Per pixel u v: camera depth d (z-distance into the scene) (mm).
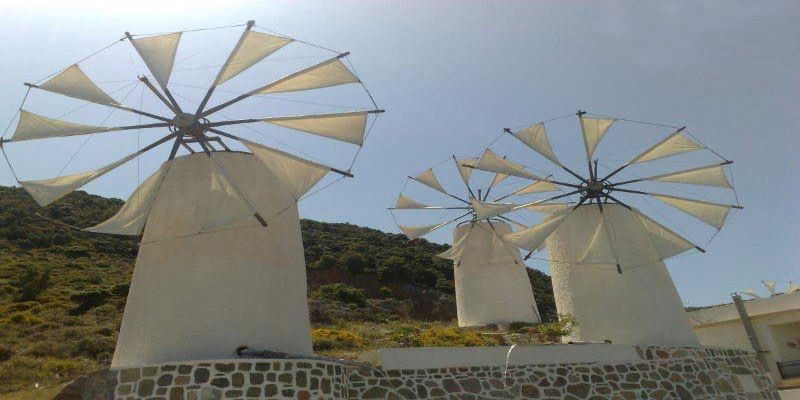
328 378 9734
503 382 12211
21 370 16578
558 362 12859
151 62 10578
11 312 27641
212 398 8648
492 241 24328
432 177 24578
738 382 14461
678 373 13664
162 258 10656
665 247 15359
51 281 34844
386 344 18594
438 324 29125
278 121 11469
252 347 10008
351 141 11352
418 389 11531
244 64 11109
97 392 9344
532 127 16438
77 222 49719
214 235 10711
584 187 16141
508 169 16469
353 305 35312
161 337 9930
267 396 8867
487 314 23188
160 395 8719
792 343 21344
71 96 10820
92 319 27750
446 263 51562
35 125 10945
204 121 11492
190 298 10164
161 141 11461
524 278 24344
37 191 10867
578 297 15812
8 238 43125
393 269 46469
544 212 18406
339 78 11367
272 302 10641
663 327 14867
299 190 10914
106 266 41656
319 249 50688
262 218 10180
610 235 14633
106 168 10969
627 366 13328
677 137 15688
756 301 21719
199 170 11406
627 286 15320
